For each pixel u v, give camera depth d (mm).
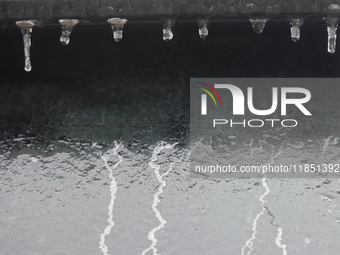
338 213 774
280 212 781
